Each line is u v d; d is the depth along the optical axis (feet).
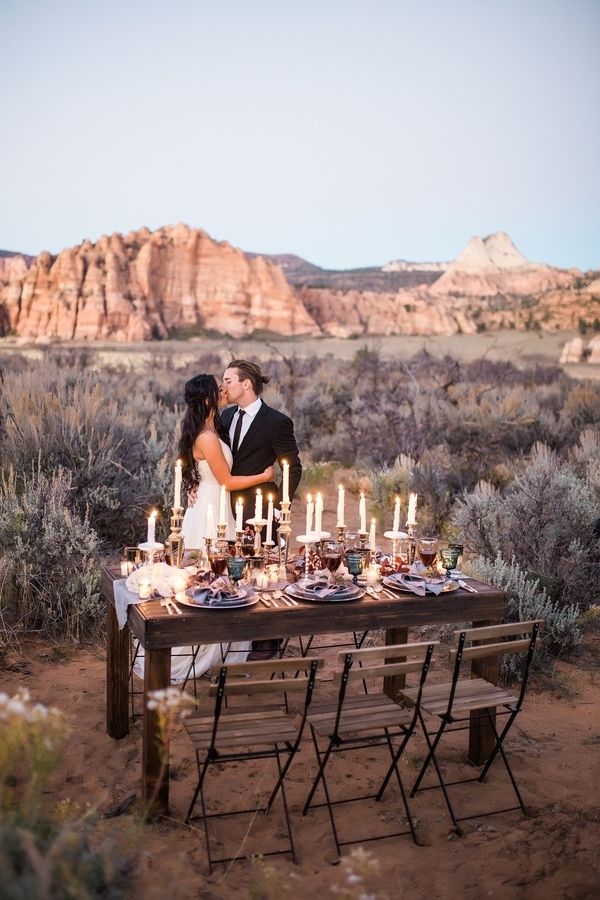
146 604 13.37
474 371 91.76
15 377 37.70
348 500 40.57
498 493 32.76
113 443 31.83
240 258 419.13
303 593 13.85
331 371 89.86
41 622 21.61
